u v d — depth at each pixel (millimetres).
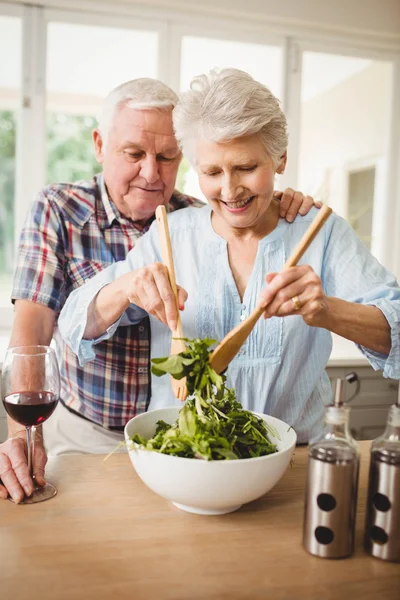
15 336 1325
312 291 898
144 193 1415
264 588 689
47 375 931
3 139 2480
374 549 758
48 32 2383
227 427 916
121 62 2500
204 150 1009
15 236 2492
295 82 2688
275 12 2523
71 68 2445
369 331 997
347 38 2709
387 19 2662
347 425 772
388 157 2908
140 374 1434
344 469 736
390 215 2943
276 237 1189
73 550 763
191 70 2570
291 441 890
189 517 860
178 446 838
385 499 746
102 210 1509
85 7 2385
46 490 934
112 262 1476
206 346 899
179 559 747
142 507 889
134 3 2420
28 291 1387
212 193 1062
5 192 2516
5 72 2398
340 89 2789
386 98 2871
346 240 1207
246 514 875
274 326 1154
